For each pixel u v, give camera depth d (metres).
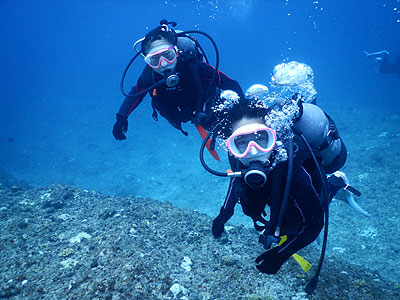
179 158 14.03
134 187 11.93
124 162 15.00
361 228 6.39
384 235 6.01
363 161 9.41
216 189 10.12
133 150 16.56
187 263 3.20
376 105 17.64
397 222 6.22
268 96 1.92
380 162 8.98
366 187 7.84
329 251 5.99
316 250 3.80
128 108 3.36
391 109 15.74
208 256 3.41
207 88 3.06
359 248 5.88
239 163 1.81
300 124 2.13
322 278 2.84
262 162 1.62
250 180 1.59
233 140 1.69
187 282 2.84
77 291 2.57
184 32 3.13
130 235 3.58
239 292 2.71
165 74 2.92
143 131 19.88
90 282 2.65
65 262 3.12
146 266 2.88
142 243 3.43
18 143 20.42
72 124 24.16
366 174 8.46
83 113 27.56
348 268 3.38
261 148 1.55
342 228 6.54
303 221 1.68
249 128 1.60
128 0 84.12
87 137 20.34
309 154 1.71
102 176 13.79
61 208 4.84
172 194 10.64
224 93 2.83
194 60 2.96
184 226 4.12
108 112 27.02
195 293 2.62
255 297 2.56
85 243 3.47
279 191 1.62
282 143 1.67
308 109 2.18
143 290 2.58
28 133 23.06
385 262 5.38
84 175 14.20
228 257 3.23
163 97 3.12
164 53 2.84
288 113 1.81
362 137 11.95
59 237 3.75
